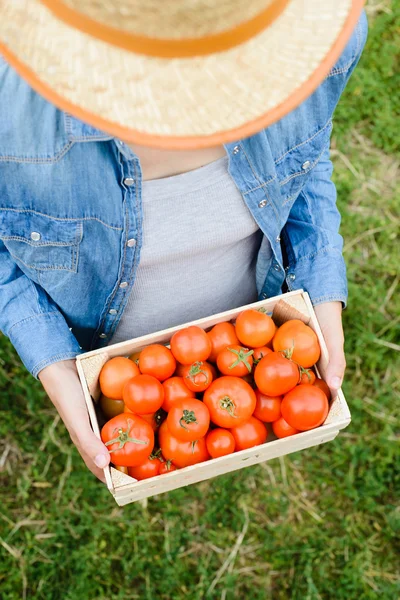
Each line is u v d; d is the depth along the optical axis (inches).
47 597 95.3
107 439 55.2
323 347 59.2
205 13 29.2
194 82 32.2
